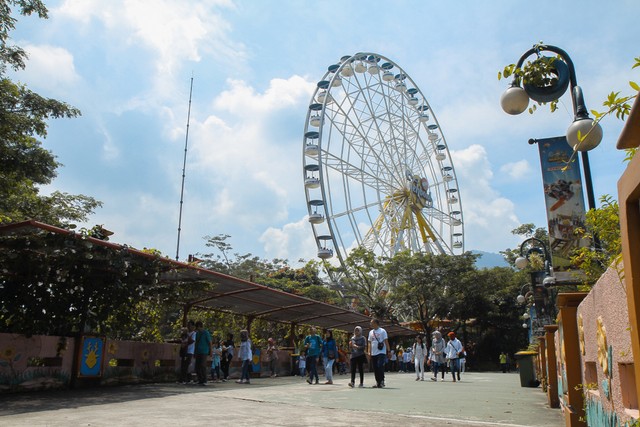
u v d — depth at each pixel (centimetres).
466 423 794
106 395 1118
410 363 3881
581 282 906
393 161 5084
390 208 5053
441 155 6384
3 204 1842
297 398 1140
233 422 747
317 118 4528
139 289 1290
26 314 1229
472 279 5278
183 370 1586
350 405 1024
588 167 853
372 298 4969
